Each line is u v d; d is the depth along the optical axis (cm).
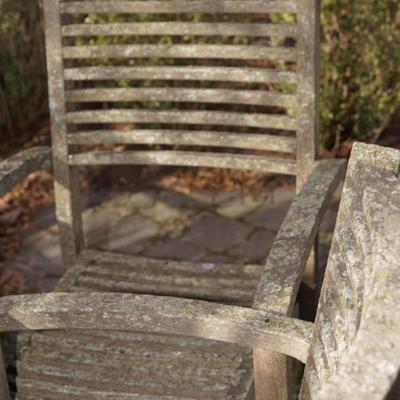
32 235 424
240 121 269
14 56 495
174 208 441
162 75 273
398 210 146
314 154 262
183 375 222
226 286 261
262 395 188
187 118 274
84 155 279
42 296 189
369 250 146
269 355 180
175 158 277
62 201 284
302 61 256
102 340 236
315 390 162
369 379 113
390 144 470
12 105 509
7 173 254
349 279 153
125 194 457
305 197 236
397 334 117
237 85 478
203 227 422
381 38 456
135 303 183
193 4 263
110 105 495
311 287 264
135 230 422
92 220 434
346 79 475
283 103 263
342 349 147
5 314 186
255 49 262
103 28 271
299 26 254
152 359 228
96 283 266
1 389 213
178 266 274
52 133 279
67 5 270
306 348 171
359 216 155
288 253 207
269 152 484
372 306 121
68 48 273
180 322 179
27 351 235
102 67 274
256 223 424
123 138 278
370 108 471
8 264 400
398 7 450
